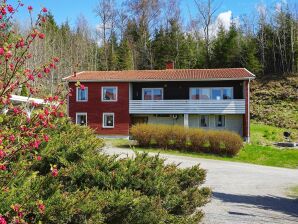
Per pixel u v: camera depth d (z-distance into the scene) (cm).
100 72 3666
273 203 1050
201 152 2505
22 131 292
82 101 3366
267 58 6188
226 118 3344
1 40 288
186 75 3344
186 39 6731
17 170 339
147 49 6769
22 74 294
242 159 2358
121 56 6744
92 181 446
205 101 3231
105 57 6931
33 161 410
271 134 3500
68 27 7781
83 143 521
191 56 6406
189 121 3403
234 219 808
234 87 3266
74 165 462
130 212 384
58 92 321
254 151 2562
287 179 1563
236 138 2436
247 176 1594
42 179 351
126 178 470
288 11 6550
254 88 5366
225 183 1382
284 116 4356
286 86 5272
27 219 298
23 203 290
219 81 3288
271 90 5203
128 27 7156
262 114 4481
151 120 3438
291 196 1180
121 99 3325
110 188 445
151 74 3453
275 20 6550
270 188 1312
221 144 2462
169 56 6462
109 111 3328
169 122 3412
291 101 4800
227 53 6094
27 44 291
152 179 496
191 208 552
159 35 6750
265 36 6450
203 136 2500
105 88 3353
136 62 6794
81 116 3372
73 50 6525
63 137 555
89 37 7731
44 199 328
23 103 319
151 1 6862
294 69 5800
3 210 278
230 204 990
